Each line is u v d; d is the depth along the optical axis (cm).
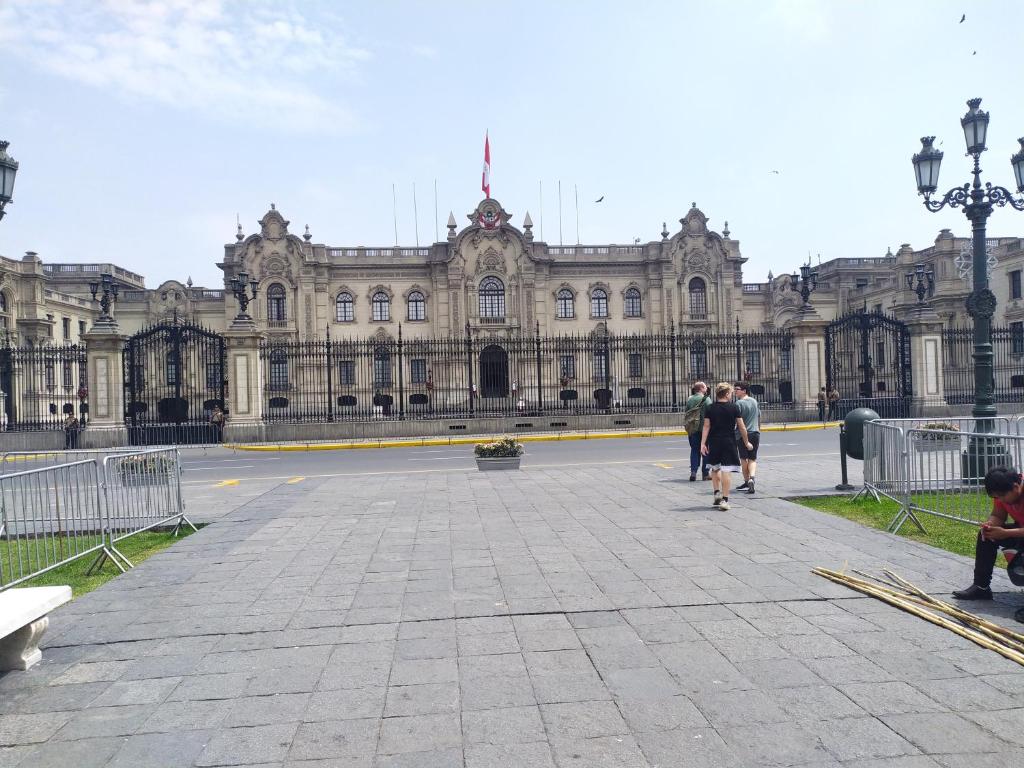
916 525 871
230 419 2689
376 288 5197
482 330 5109
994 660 468
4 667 493
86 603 642
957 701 409
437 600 617
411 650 507
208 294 5369
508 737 380
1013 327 3025
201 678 472
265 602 629
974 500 859
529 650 499
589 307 5353
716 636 516
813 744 365
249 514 1055
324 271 5100
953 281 4522
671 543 797
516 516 977
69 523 909
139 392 2856
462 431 2778
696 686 435
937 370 2944
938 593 605
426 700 427
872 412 1124
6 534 738
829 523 895
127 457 898
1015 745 361
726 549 766
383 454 2222
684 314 5344
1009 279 4303
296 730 396
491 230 5172
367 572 715
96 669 493
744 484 1198
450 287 5131
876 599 595
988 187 1207
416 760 360
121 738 394
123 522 903
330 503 1134
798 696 419
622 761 353
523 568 708
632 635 522
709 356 5162
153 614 607
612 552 762
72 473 930
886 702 409
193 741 388
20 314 4481
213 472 1798
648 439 2566
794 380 3009
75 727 408
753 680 442
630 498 1103
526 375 4525
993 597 591
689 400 1288
